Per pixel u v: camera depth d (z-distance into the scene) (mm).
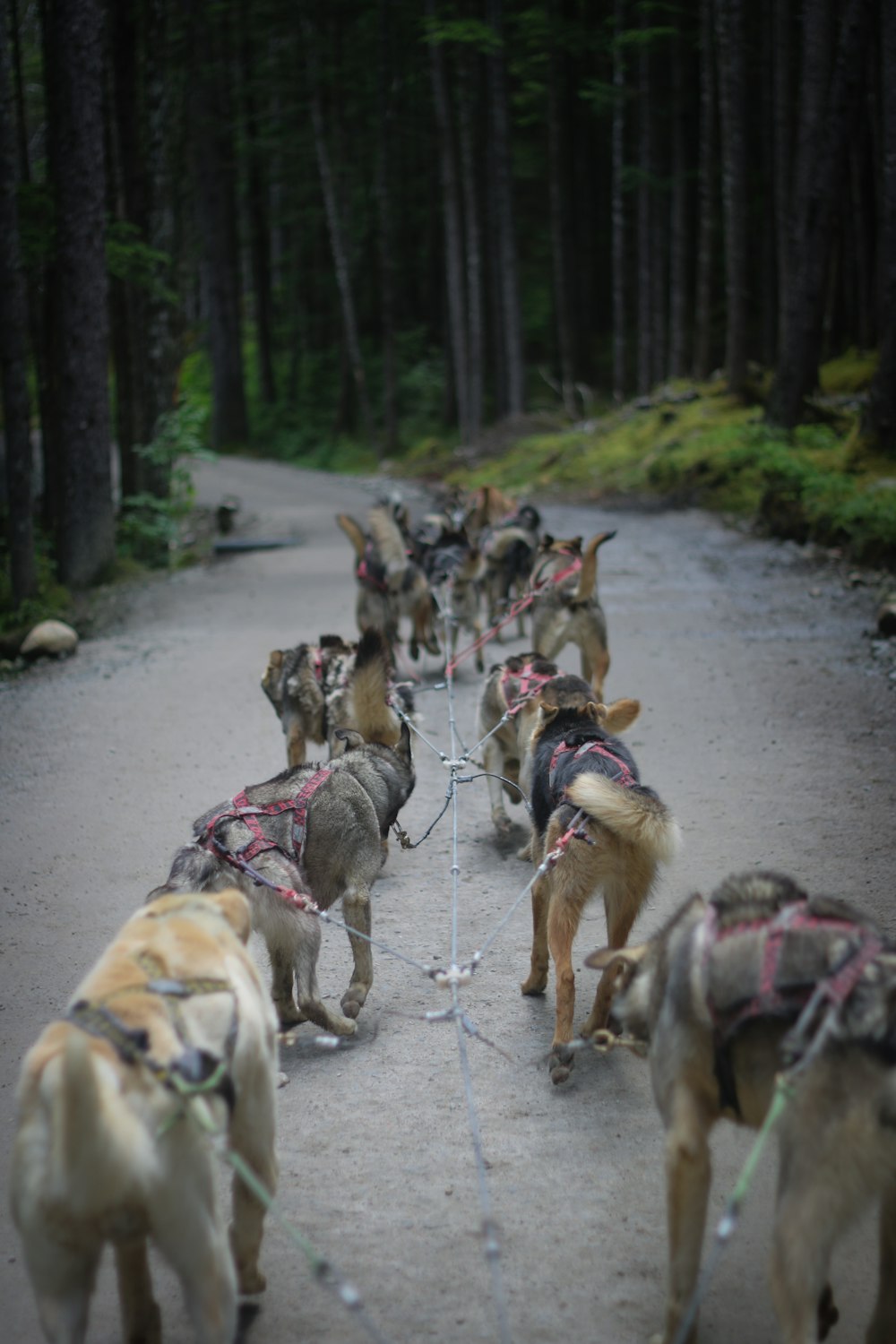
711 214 34812
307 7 46500
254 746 10680
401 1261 4293
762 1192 4684
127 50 22766
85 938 6996
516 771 8547
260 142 49719
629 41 34281
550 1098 5324
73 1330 3203
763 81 36406
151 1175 3176
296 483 41031
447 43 40656
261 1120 3832
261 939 7055
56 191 18172
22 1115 3238
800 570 18250
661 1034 3861
